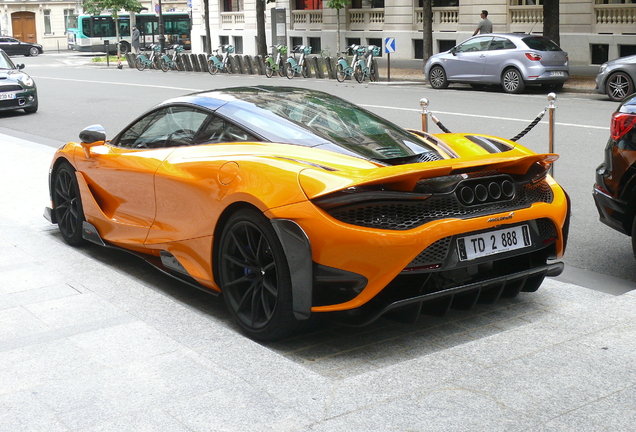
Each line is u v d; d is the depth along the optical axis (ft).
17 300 14.79
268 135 13.79
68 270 17.07
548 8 66.39
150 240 15.61
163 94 70.28
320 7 127.85
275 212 11.85
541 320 13.39
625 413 8.96
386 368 10.62
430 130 42.16
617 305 13.10
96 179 17.57
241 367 11.18
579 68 84.48
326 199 11.46
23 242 19.65
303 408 9.56
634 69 53.21
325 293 11.78
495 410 9.11
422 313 13.08
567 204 14.06
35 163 32.99
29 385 10.61
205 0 128.36
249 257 12.80
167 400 9.91
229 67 103.76
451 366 10.59
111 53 175.52
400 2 112.37
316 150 13.06
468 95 61.98
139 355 11.60
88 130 17.44
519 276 13.12
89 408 9.76
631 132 16.61
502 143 15.26
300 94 15.81
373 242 11.35
